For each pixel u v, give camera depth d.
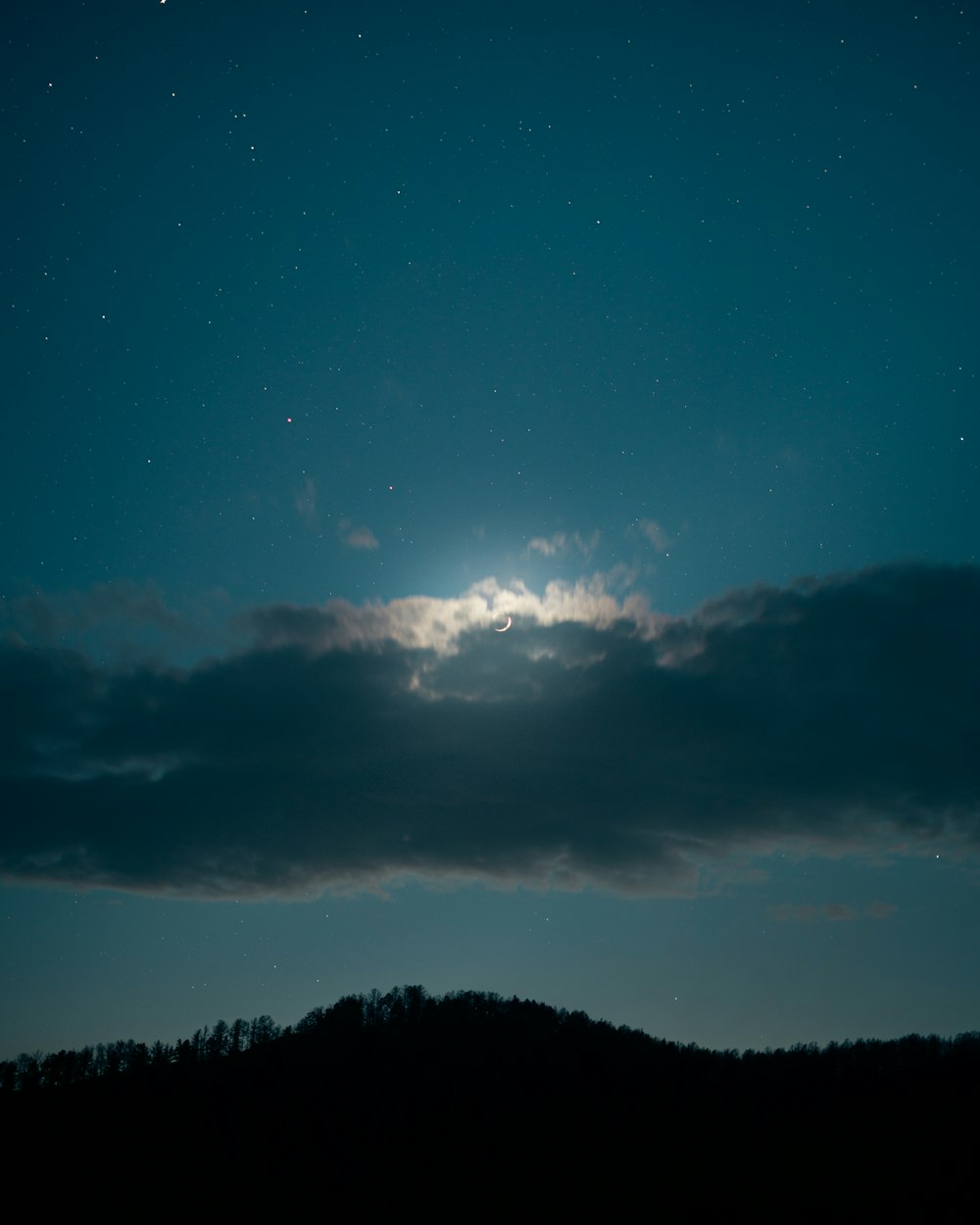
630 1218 61.59
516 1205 63.19
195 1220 60.34
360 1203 63.19
